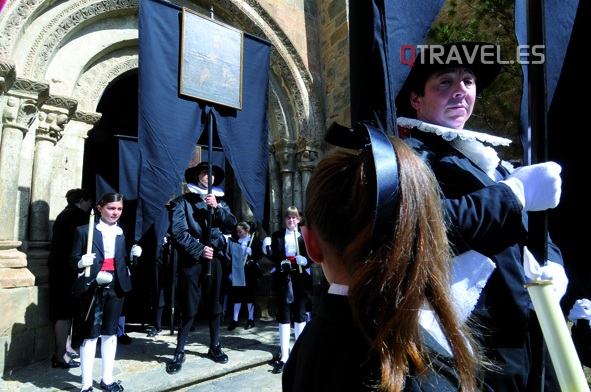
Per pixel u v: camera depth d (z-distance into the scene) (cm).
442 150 101
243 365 376
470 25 381
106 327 307
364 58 103
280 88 696
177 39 404
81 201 409
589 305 120
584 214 139
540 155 79
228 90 435
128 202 532
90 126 505
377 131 62
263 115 480
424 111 113
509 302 84
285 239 417
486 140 104
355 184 58
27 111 390
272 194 687
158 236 477
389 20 104
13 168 377
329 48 724
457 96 107
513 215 74
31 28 427
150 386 313
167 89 389
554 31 126
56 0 455
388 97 98
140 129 367
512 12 355
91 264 294
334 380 54
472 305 76
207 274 368
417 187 55
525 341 90
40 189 423
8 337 342
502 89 365
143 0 383
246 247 557
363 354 54
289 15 706
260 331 518
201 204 396
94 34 514
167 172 372
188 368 357
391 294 50
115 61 543
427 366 50
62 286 367
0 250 360
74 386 315
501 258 86
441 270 54
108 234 317
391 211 53
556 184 75
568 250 140
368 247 55
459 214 72
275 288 408
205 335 495
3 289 346
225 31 442
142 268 532
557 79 126
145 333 508
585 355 135
